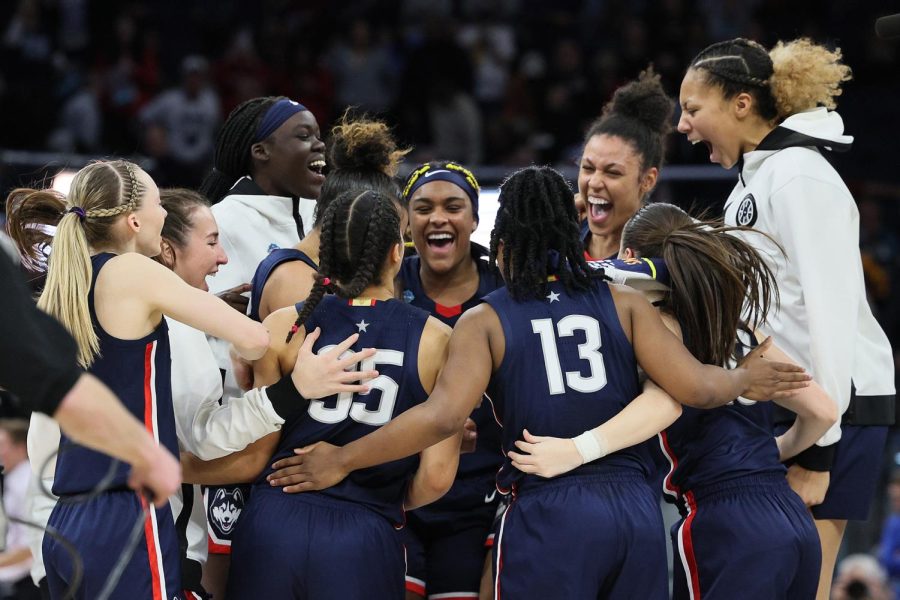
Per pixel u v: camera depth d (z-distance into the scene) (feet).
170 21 90.99
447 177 26.37
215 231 25.49
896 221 71.31
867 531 49.01
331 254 23.07
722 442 24.47
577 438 22.26
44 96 76.69
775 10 86.74
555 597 21.89
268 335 22.40
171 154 71.87
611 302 23.08
